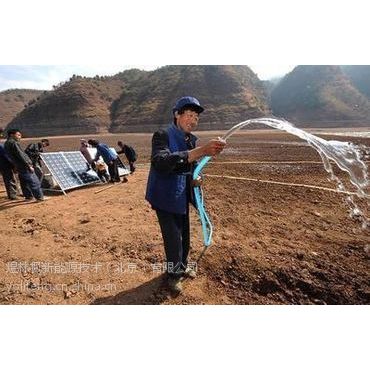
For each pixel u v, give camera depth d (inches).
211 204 292.4
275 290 170.9
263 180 400.8
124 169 478.0
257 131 2209.6
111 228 240.8
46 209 302.7
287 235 228.7
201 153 130.6
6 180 345.7
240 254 193.8
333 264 190.5
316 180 398.3
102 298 160.6
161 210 148.5
